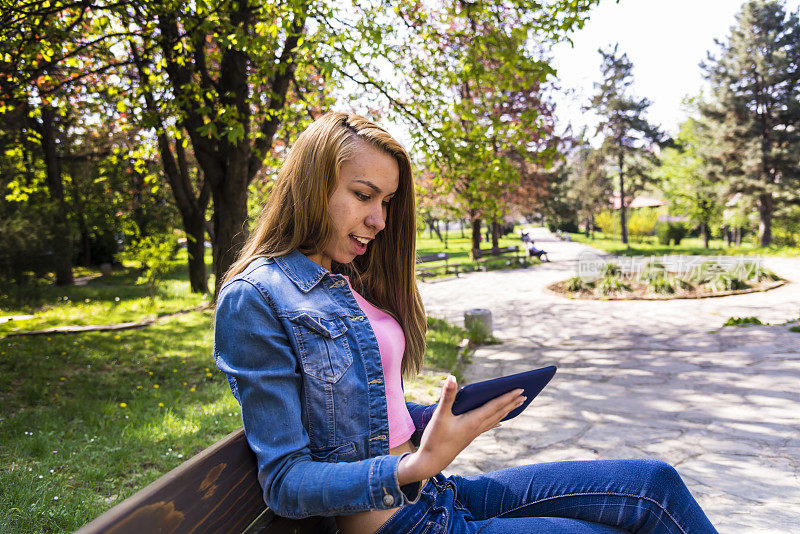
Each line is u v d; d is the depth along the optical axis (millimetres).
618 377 6738
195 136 9188
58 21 8508
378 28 6875
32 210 13883
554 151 7301
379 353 1302
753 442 4406
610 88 44562
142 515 863
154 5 6426
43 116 16797
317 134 1335
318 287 1284
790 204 34750
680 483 1417
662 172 44812
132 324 10516
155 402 5395
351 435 1211
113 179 19672
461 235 65438
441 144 7234
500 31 7270
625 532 1398
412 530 1304
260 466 1096
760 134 35594
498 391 1148
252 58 6527
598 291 15516
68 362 7164
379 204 1392
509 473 1564
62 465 3717
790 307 11852
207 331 9766
